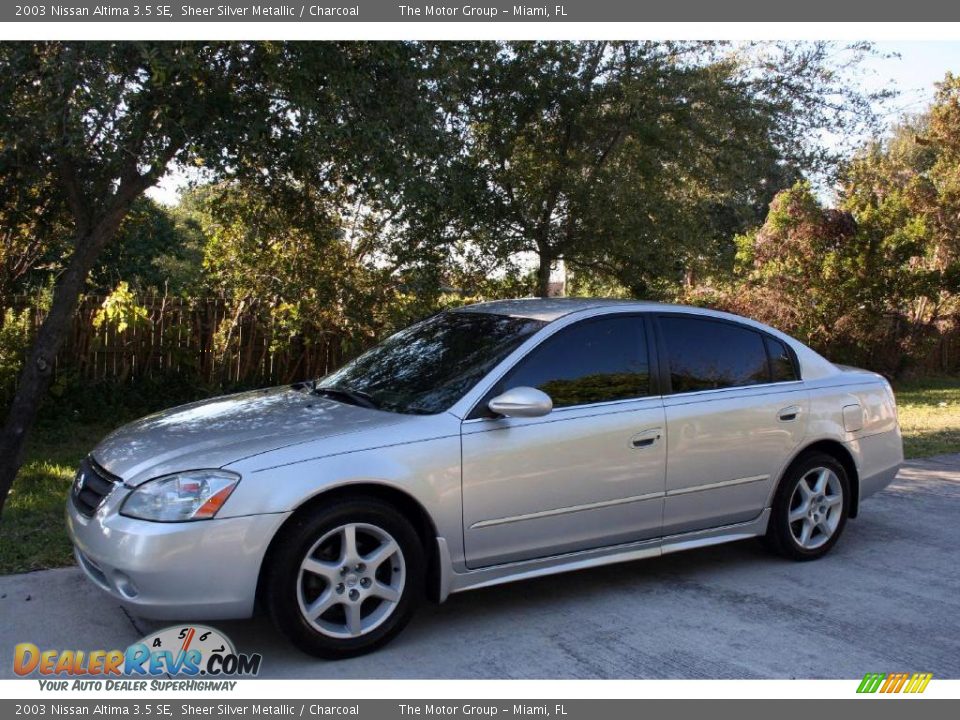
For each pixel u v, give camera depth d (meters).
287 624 3.70
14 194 7.82
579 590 4.84
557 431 4.36
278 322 10.36
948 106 18.88
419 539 4.01
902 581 5.05
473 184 9.03
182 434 4.09
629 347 4.82
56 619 4.21
